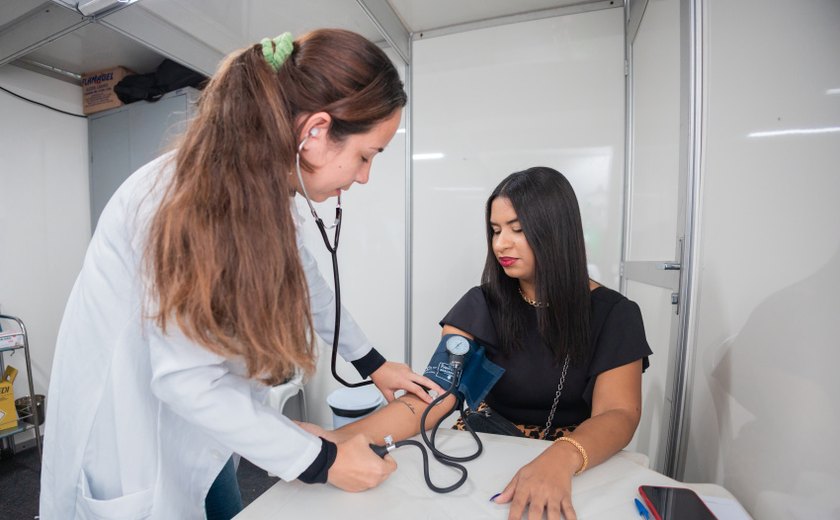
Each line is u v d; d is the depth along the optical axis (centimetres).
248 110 44
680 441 90
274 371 49
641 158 131
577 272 90
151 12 144
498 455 66
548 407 96
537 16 160
